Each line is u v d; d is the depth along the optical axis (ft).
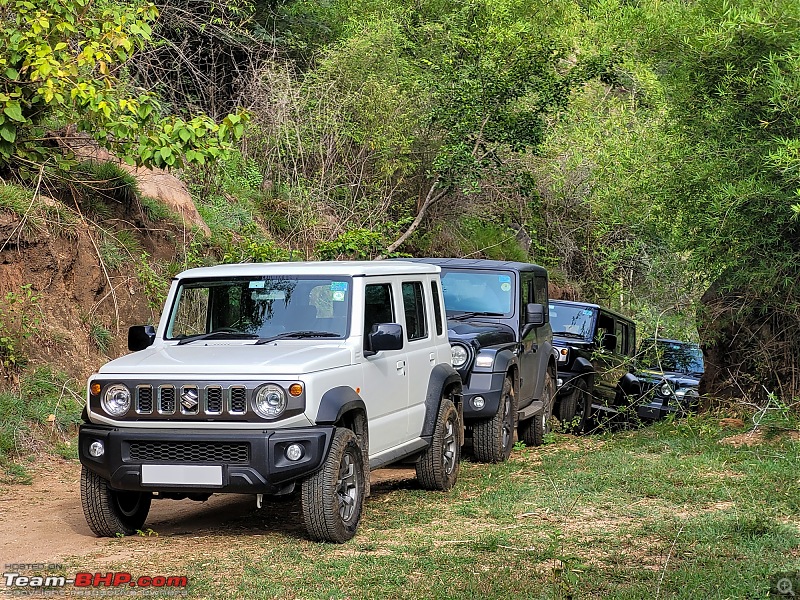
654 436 44.21
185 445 23.45
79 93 36.22
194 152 38.65
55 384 37.83
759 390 47.37
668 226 46.88
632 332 62.03
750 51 39.55
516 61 66.39
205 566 21.91
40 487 31.83
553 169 79.61
